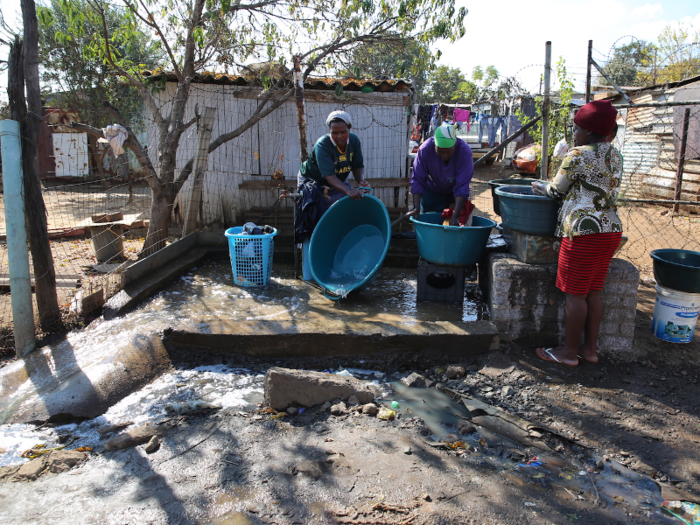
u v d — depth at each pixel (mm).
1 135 3852
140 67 6785
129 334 3977
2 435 3025
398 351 4027
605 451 2889
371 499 2371
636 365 3883
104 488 2512
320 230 5078
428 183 5066
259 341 4004
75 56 8562
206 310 4586
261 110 6641
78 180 13844
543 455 2855
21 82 4051
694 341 4281
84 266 6445
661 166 12039
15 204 3863
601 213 3482
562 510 2359
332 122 4785
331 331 4027
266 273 5285
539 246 4078
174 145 6016
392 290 5254
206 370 3893
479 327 4117
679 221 9781
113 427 3064
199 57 6336
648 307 5055
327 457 2725
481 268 5109
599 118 3416
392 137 7086
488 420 3199
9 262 3863
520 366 3844
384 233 5086
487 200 12492
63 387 3377
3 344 4141
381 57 7000
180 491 2459
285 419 3191
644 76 19500
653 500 2480
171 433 3020
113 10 6484
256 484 2502
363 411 3244
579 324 3732
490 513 2299
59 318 4398
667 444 2936
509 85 8195
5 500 2414
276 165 7098
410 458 2738
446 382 3713
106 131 5289
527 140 17656
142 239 7895
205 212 7109
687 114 10422
